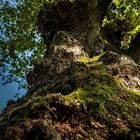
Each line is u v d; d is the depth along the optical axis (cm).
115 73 432
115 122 283
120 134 265
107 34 902
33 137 246
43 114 277
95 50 675
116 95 344
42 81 475
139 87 417
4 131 267
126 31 953
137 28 991
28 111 286
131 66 465
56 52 564
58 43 608
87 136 263
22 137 252
